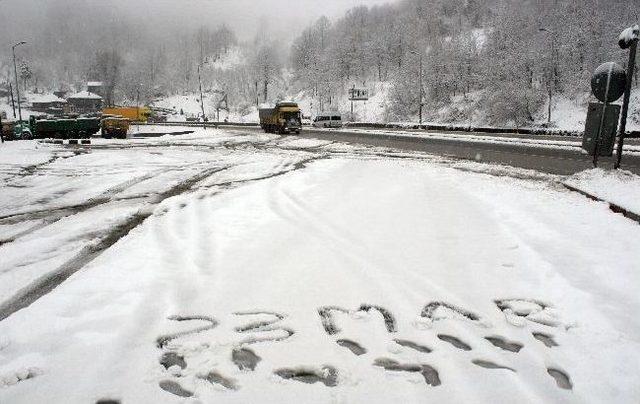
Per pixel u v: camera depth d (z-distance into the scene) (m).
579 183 11.47
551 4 73.88
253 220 8.33
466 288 4.84
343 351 3.56
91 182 14.66
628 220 7.61
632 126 45.41
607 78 11.99
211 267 5.65
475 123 63.16
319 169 16.48
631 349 3.55
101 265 5.82
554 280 5.01
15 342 3.78
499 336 3.82
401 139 33.34
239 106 139.88
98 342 3.75
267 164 19.39
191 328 3.99
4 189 13.39
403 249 6.25
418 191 10.87
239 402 2.93
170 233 7.57
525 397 2.95
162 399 2.97
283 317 4.20
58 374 3.29
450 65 74.69
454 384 3.10
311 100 114.62
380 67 117.00
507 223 7.67
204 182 14.45
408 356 3.49
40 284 5.48
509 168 16.56
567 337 3.78
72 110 121.12
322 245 6.49
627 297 4.51
